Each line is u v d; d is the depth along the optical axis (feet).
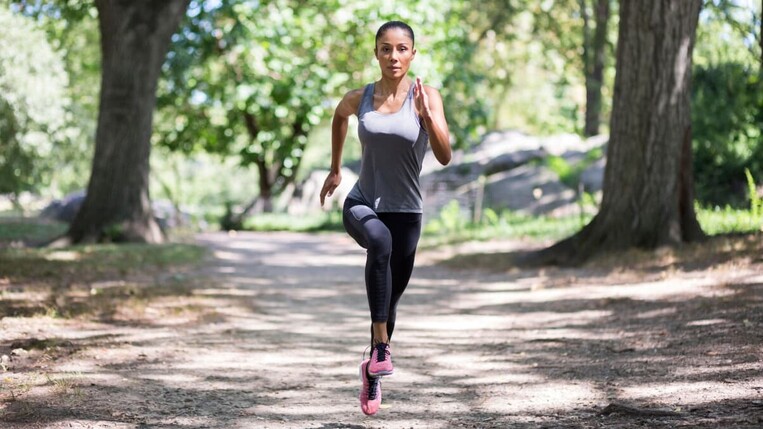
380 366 14.46
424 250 57.16
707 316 23.85
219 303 30.60
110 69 56.80
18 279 34.71
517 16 112.47
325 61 91.86
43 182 97.86
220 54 89.71
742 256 33.40
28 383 17.28
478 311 30.25
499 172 90.63
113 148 56.49
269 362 20.90
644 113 39.65
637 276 33.68
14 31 75.15
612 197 40.68
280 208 110.83
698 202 54.95
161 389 17.57
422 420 15.42
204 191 159.22
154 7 56.75
